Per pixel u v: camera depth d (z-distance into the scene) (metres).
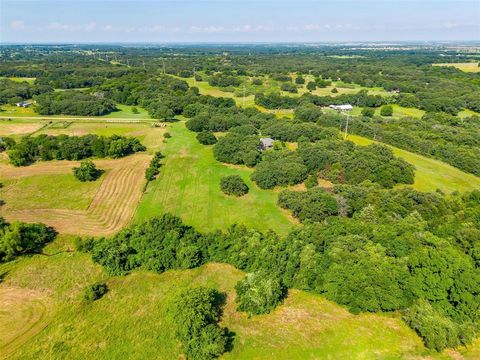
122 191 74.19
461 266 42.78
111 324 41.75
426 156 95.94
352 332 41.69
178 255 51.56
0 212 64.19
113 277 49.81
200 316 38.66
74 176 77.44
